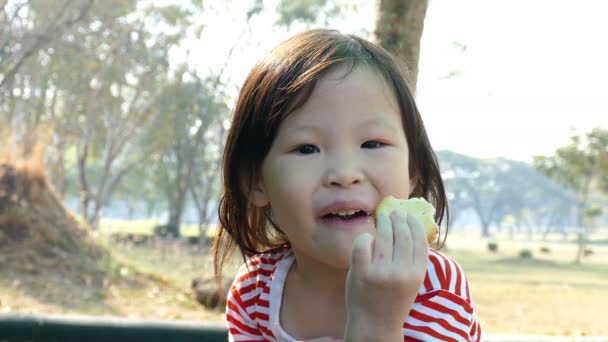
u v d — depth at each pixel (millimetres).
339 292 1305
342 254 1117
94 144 24625
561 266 22453
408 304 1027
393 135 1174
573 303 10633
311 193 1137
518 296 11422
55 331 2508
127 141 25719
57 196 9312
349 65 1182
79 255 8414
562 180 28812
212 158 27594
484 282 14508
